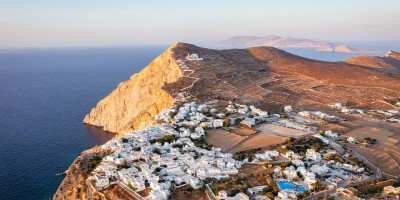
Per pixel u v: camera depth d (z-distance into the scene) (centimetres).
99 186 10219
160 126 15512
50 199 12075
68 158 15862
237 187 9625
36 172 14312
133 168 10981
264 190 9419
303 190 9531
